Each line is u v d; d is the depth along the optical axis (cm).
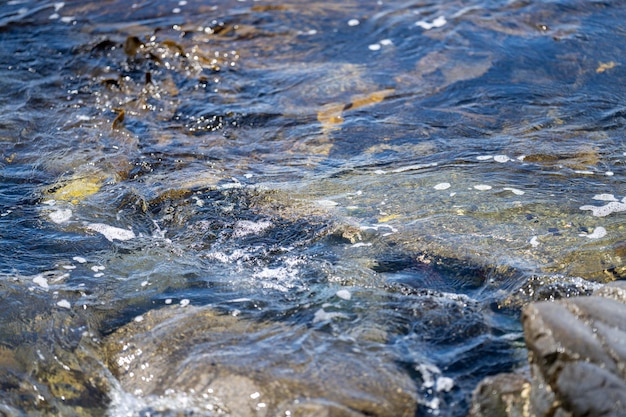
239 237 560
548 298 508
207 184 604
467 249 539
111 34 805
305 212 575
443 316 500
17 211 584
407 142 643
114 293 522
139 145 646
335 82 711
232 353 478
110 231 568
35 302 516
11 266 541
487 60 732
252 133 660
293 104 689
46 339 496
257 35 796
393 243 548
